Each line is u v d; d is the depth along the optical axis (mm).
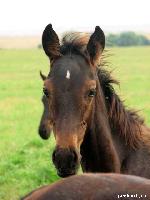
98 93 6977
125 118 7305
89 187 4156
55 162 6320
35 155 15109
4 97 31766
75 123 6359
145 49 90312
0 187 12000
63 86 6418
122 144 7305
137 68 52781
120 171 7258
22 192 11602
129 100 28031
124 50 87312
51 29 6887
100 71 7262
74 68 6547
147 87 35500
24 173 12766
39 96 32094
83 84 6457
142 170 7188
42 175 12539
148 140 7441
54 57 6781
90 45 6863
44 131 9562
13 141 17922
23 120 23047
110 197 4055
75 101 6391
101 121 7016
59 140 6293
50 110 6555
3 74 48938
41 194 4277
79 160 6391
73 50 6836
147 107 24922
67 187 4195
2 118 23672
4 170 13398
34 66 57469
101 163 7133
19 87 37438
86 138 6945
